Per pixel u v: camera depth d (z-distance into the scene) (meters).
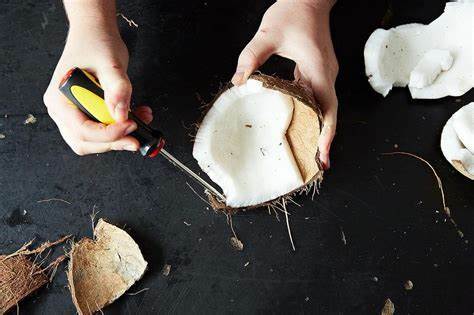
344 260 0.62
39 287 0.62
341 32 0.68
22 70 0.68
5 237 0.64
